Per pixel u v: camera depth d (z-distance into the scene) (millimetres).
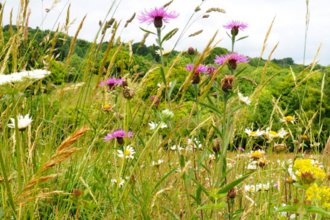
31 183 889
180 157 1381
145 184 1713
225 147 1449
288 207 1151
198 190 1344
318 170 1326
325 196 1509
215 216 1388
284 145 1625
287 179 1670
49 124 1946
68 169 2014
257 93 1622
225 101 1521
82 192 1217
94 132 2303
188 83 1486
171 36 1716
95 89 1749
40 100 2041
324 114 20422
